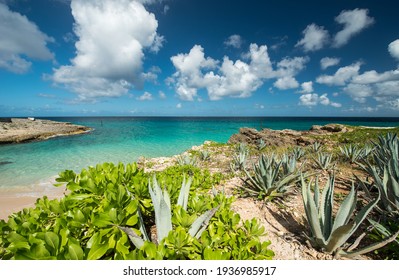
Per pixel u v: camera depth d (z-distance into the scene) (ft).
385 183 12.48
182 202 10.30
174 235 7.25
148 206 9.37
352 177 20.71
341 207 10.19
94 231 7.24
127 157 56.85
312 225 10.05
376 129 72.79
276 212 14.37
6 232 7.21
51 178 36.24
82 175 10.17
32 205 24.70
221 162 35.55
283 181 16.40
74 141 91.97
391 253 9.60
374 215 13.05
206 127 209.67
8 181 34.40
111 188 8.84
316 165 25.86
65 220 7.11
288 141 54.90
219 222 8.87
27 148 72.18
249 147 50.98
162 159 43.57
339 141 48.98
